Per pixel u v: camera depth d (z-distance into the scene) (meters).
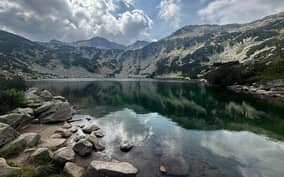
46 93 40.47
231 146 18.34
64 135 20.36
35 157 13.09
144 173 12.94
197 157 15.66
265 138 20.80
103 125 26.27
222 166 14.05
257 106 39.69
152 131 23.64
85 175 12.27
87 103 45.41
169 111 37.06
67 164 12.77
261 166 14.11
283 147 18.11
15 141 15.49
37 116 26.95
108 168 12.52
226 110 37.00
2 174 10.45
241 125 26.25
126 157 15.65
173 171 13.22
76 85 101.88
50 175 11.84
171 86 98.31
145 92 70.31
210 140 20.20
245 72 85.81
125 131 23.48
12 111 25.45
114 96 58.56
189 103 46.03
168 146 18.33
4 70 169.38
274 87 60.81
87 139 18.48
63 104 29.81
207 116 32.41
